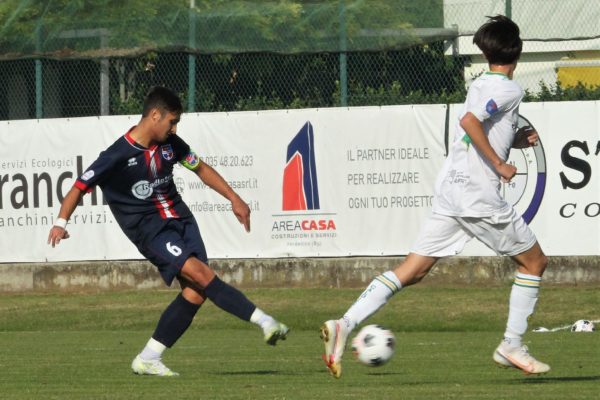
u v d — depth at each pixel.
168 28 59.38
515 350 23.36
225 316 54.78
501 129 22.44
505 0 56.84
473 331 49.97
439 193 22.86
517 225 22.66
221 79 59.28
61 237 25.78
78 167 59.97
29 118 61.56
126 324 53.69
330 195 57.25
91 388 23.94
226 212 58.03
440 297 54.59
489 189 22.33
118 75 60.31
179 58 59.81
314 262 57.28
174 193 26.50
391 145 56.72
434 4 57.41
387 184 56.75
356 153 57.06
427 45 57.41
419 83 57.69
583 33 56.31
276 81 58.91
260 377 26.61
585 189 54.91
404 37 57.44
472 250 56.12
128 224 26.05
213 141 58.44
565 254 55.19
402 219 56.66
